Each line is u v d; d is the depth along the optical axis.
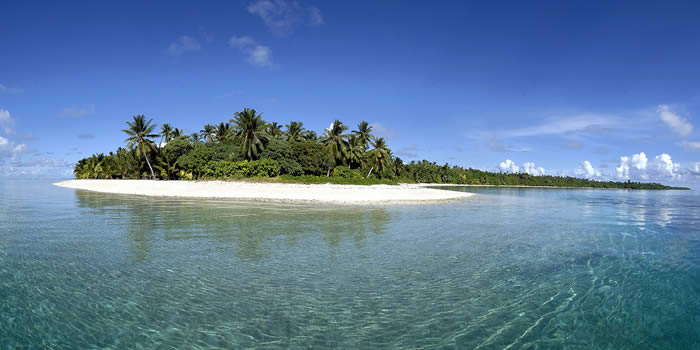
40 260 9.70
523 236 14.34
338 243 12.40
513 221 19.30
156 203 26.59
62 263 9.43
